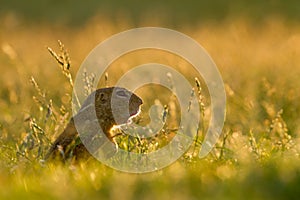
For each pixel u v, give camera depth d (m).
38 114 29.83
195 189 17.95
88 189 18.47
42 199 17.89
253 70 43.16
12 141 26.72
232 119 30.66
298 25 69.44
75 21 82.88
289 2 78.88
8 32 71.62
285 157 23.08
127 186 18.08
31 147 23.52
